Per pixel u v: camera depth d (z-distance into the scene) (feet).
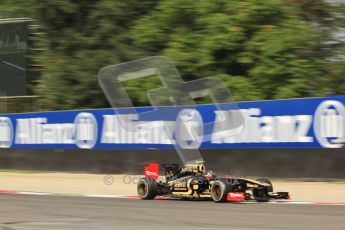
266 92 187.83
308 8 205.77
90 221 75.10
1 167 185.98
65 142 173.47
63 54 217.36
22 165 181.78
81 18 217.36
